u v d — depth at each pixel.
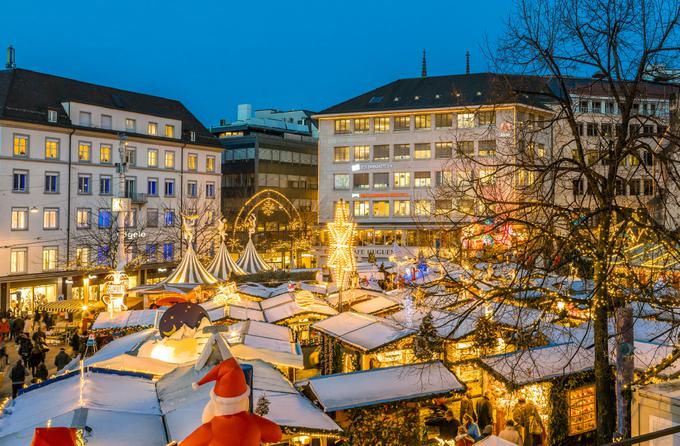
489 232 12.70
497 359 14.70
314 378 14.09
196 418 9.52
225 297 24.69
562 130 15.41
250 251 43.09
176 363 14.85
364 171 63.69
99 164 51.44
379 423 13.69
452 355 17.39
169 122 58.47
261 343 17.30
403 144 62.56
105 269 47.56
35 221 46.59
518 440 12.45
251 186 74.12
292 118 94.00
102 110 52.53
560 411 14.45
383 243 62.09
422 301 16.30
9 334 32.28
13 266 45.03
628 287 12.33
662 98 15.01
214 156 63.16
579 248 11.88
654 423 8.66
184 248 56.94
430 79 65.81
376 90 67.50
